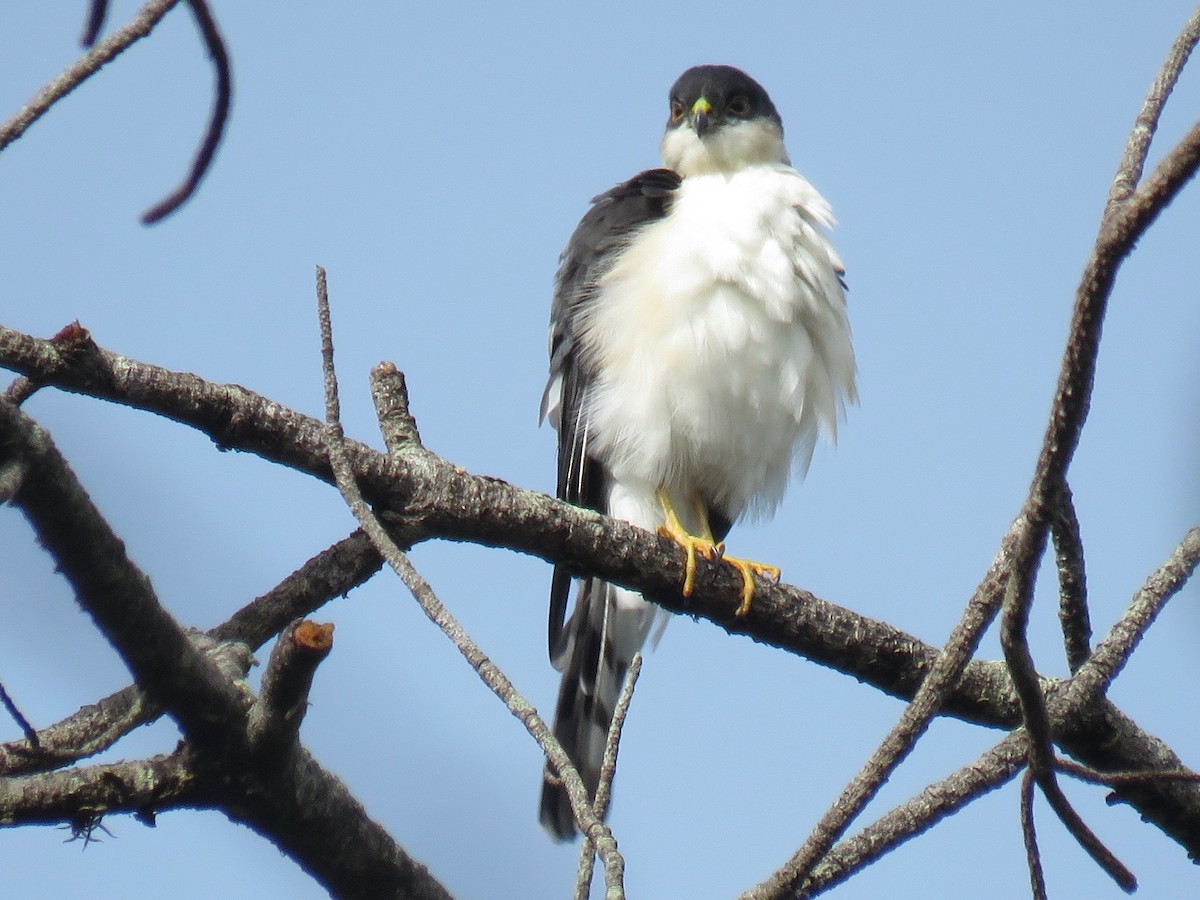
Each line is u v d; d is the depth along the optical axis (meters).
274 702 6.28
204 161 5.64
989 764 6.59
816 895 6.40
